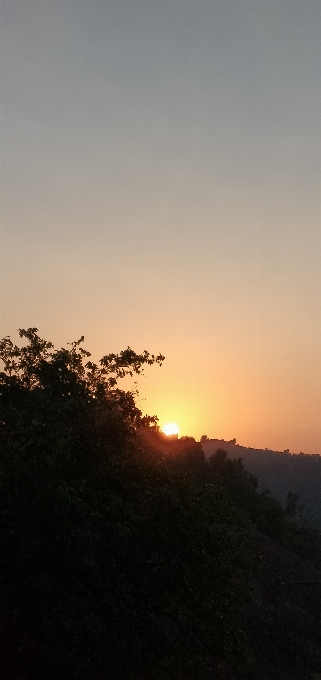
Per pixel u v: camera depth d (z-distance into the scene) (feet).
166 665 54.08
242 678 113.80
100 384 60.08
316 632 171.53
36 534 50.03
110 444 60.08
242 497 294.66
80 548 49.75
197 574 57.41
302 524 362.33
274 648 149.89
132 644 52.70
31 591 50.03
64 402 56.34
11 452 52.37
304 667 145.07
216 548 60.08
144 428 62.85
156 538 56.75
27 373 59.47
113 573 54.39
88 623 50.93
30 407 55.11
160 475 62.18
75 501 50.47
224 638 57.88
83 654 51.72
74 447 57.67
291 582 219.61
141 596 55.11
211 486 69.31
